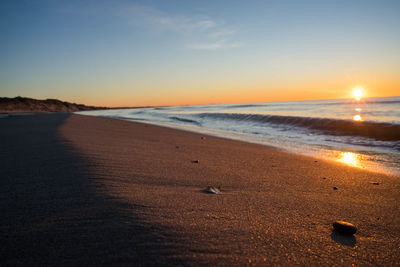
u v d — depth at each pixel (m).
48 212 2.21
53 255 1.61
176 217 2.29
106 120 17.78
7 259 1.56
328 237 2.24
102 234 1.87
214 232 2.07
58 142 5.98
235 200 3.04
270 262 1.73
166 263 1.59
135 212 2.28
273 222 2.45
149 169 4.24
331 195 3.63
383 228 2.53
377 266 1.84
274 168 5.35
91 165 3.97
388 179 4.66
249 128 15.28
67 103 96.75
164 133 11.45
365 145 8.79
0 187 2.87
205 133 12.82
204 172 4.48
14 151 5.08
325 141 9.86
